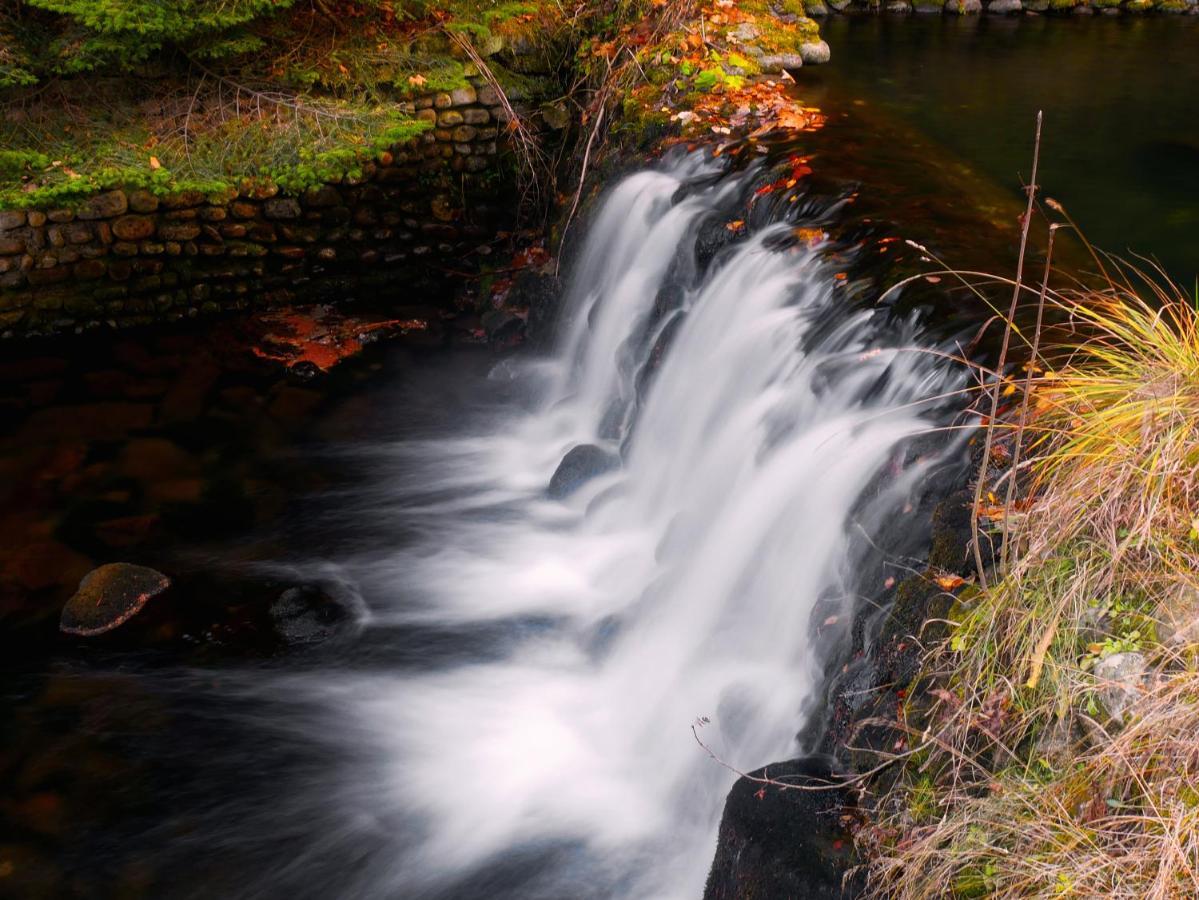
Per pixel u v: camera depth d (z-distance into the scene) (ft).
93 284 26.37
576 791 15.02
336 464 22.44
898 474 13.67
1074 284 16.15
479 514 20.93
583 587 18.97
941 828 9.73
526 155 28.45
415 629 17.99
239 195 26.84
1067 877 8.82
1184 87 25.80
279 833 14.38
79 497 21.15
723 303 19.81
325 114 27.55
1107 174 20.57
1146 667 9.55
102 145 26.23
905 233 17.97
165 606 18.40
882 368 15.47
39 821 14.49
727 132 23.18
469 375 25.64
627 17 28.02
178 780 15.14
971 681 10.46
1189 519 10.15
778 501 15.79
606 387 23.08
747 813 11.55
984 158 21.31
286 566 19.45
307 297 28.32
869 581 13.03
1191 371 10.94
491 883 13.71
